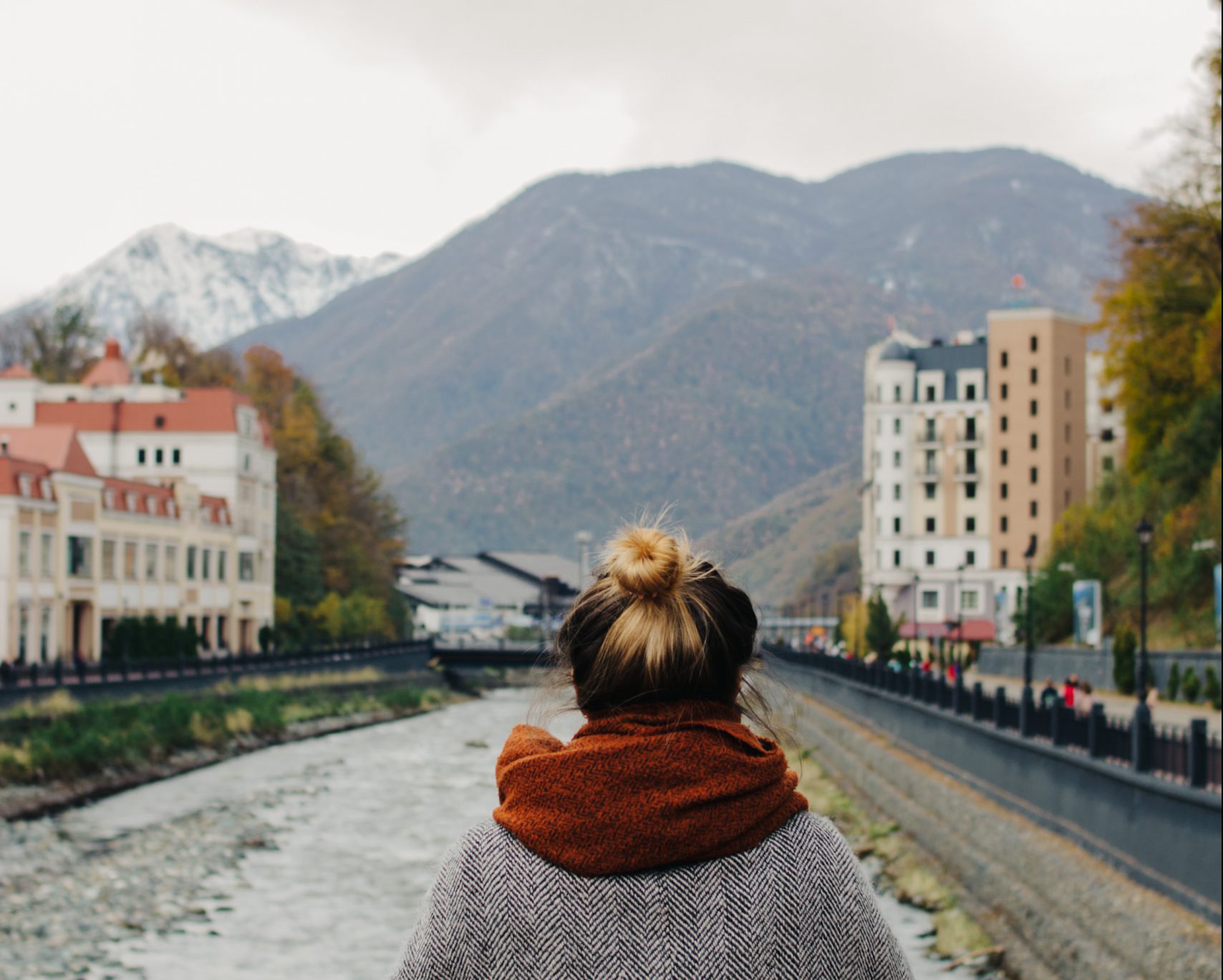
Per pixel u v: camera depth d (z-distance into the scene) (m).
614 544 2.99
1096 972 16.75
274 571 101.62
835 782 42.81
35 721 42.31
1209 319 56.06
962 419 130.62
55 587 66.00
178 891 26.72
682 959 2.59
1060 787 21.61
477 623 172.62
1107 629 62.16
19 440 68.81
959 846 25.70
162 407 91.62
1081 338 129.12
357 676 86.31
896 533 131.38
